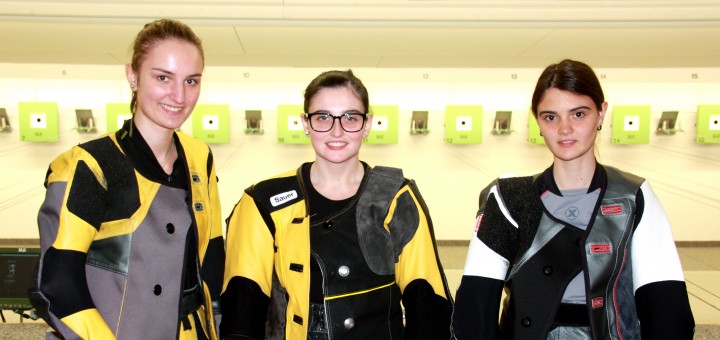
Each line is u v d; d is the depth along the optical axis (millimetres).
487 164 4465
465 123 4188
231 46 2986
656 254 1104
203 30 2600
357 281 1157
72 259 1010
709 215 4426
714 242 4453
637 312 1127
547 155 4430
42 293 986
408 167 4461
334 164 1226
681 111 4348
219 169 4371
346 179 1245
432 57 3424
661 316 1066
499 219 1213
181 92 1134
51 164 1097
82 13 2395
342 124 1202
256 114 4238
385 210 1194
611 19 2453
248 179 4391
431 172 4457
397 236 1204
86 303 1019
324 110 1200
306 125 1261
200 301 1241
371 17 2447
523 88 4395
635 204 1129
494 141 4445
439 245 4512
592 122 1157
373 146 4434
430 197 4477
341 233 1171
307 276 1149
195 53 1153
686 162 4391
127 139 1145
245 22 2479
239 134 4375
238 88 4352
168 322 1141
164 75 1119
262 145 4383
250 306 1163
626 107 4090
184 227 1189
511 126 4422
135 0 2311
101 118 4312
